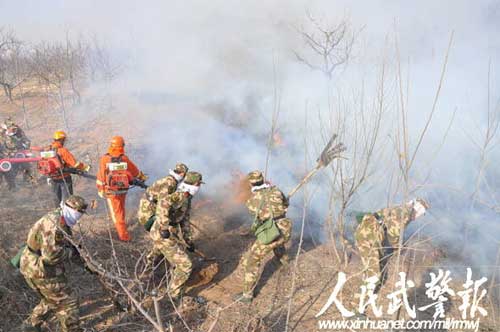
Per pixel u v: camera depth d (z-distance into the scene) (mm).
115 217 5203
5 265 4281
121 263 4766
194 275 4777
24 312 3982
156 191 4789
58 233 3389
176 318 4031
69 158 5730
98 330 3803
